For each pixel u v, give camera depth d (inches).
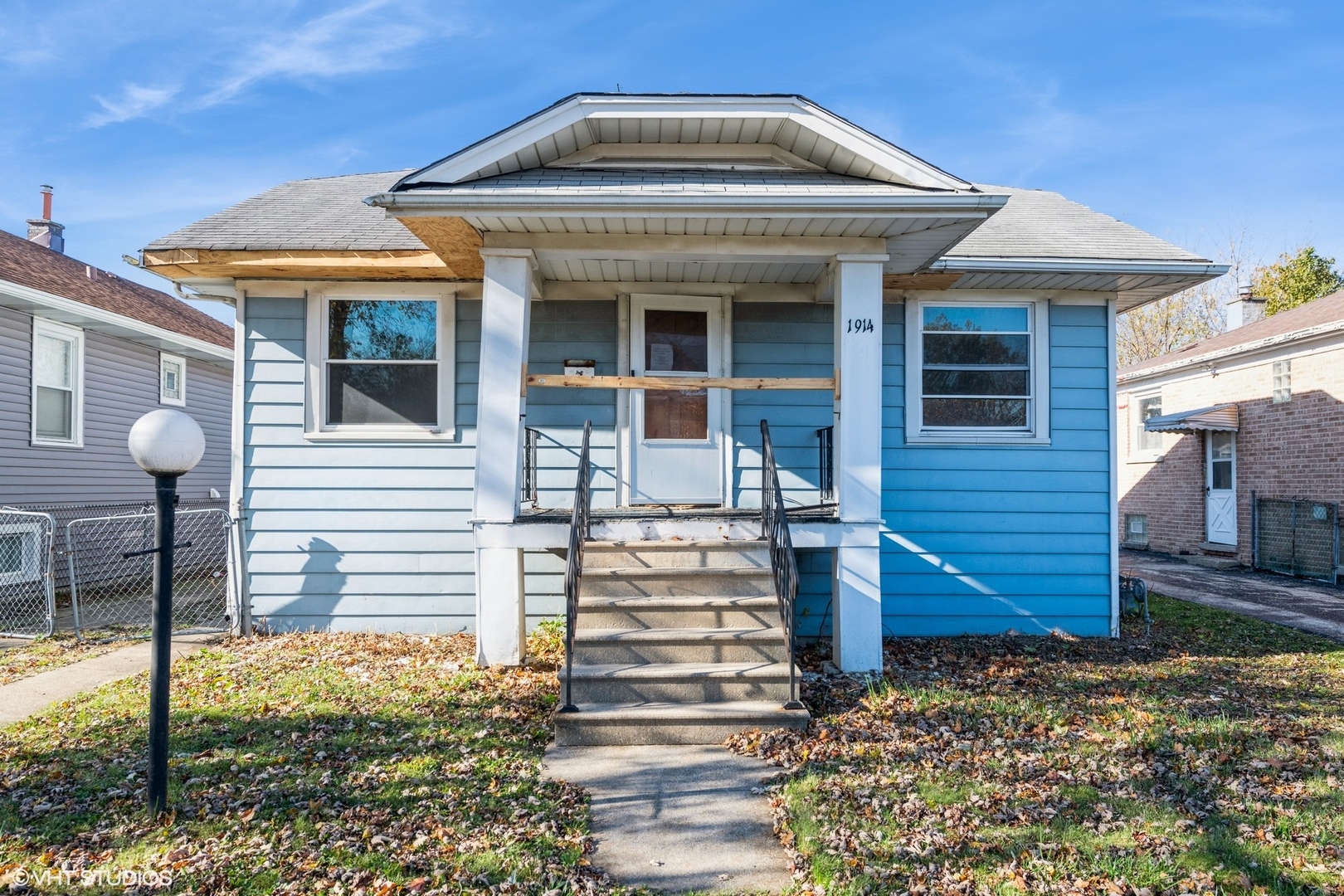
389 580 311.9
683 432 313.4
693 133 253.8
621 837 143.3
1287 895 122.0
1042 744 184.4
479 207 220.8
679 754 183.3
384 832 139.6
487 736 189.8
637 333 310.2
